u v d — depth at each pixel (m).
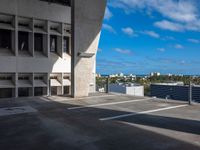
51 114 10.40
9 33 16.88
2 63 15.92
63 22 18.47
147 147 6.00
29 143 6.43
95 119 9.31
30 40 17.34
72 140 6.64
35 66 17.25
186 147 5.97
